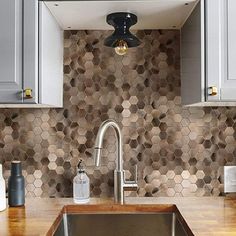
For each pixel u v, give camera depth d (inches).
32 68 53.0
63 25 65.6
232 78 52.0
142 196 67.7
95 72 68.2
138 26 66.6
